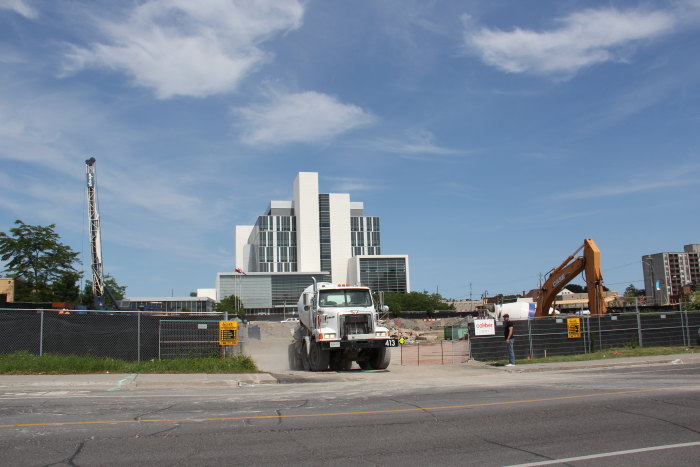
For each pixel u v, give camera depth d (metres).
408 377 18.42
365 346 21.16
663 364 22.16
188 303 155.88
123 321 20.38
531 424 9.82
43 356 18.28
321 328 21.39
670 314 30.11
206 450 7.92
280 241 171.62
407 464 7.27
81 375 16.92
